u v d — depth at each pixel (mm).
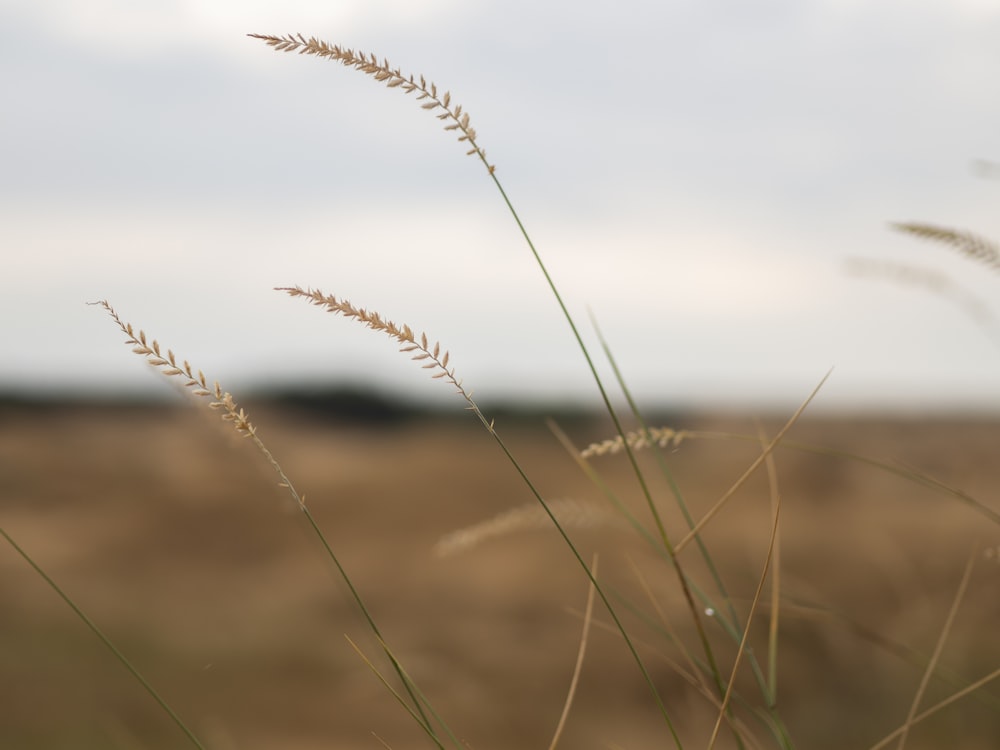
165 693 5922
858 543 6477
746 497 7582
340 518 11648
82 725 5129
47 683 5891
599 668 5953
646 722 5023
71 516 12086
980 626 3385
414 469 13570
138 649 6770
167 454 14273
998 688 2850
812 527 7441
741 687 3996
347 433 22875
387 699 5711
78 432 18922
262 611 7742
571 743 4730
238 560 9906
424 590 8211
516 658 6137
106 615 7695
